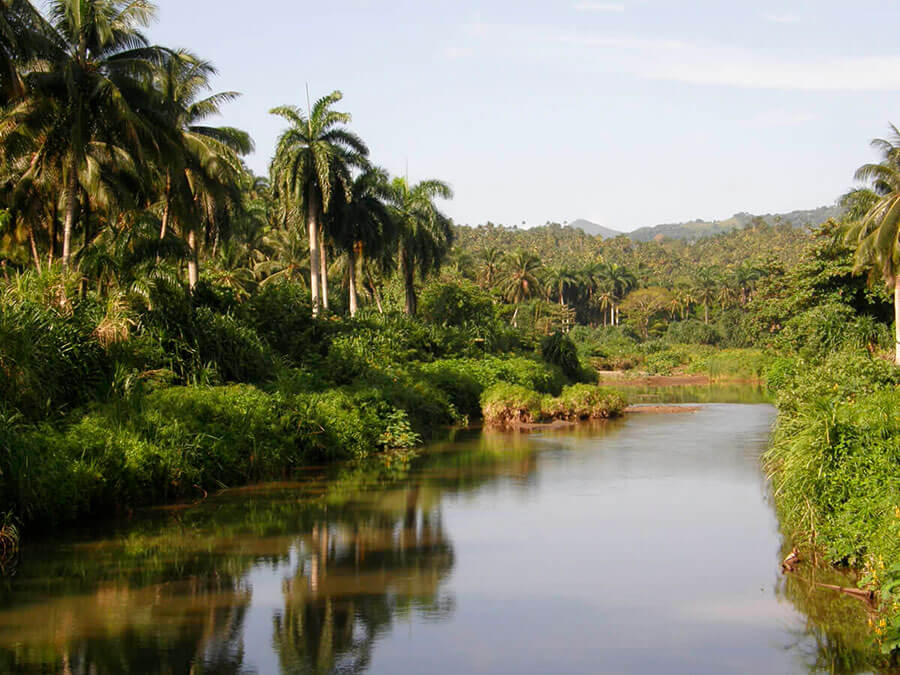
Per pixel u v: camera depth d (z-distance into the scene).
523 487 17.81
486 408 32.50
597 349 82.88
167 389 18.42
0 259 30.81
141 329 19.27
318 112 39.53
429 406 29.48
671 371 76.62
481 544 12.92
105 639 8.84
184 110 32.62
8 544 12.15
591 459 22.16
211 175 32.81
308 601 10.15
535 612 9.76
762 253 172.62
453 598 10.27
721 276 114.81
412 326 40.22
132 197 26.64
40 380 15.42
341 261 52.12
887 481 10.21
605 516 14.94
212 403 18.53
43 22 22.98
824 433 11.24
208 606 9.95
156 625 9.30
